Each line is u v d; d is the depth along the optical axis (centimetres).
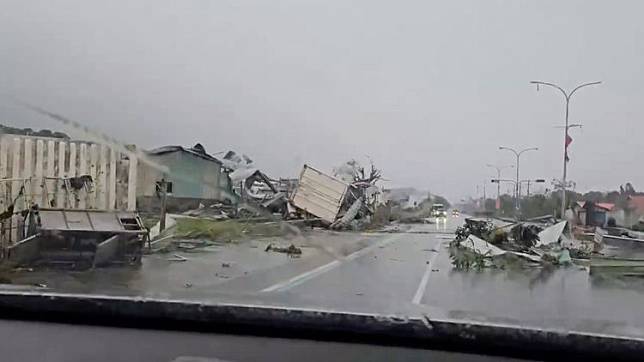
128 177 1430
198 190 2119
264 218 2141
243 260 1502
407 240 2311
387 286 1145
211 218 1930
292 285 1104
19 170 1307
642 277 1433
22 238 1223
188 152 2120
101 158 1402
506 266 1606
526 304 947
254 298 423
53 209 1257
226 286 1037
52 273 1077
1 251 1162
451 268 1571
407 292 1045
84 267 1179
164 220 1585
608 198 2381
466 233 2055
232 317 363
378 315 355
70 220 1240
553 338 330
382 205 2792
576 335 329
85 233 1196
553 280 1386
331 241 2053
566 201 2500
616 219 2311
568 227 1977
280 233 2027
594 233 1911
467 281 1327
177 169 2070
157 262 1329
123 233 1244
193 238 1672
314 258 1642
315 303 404
